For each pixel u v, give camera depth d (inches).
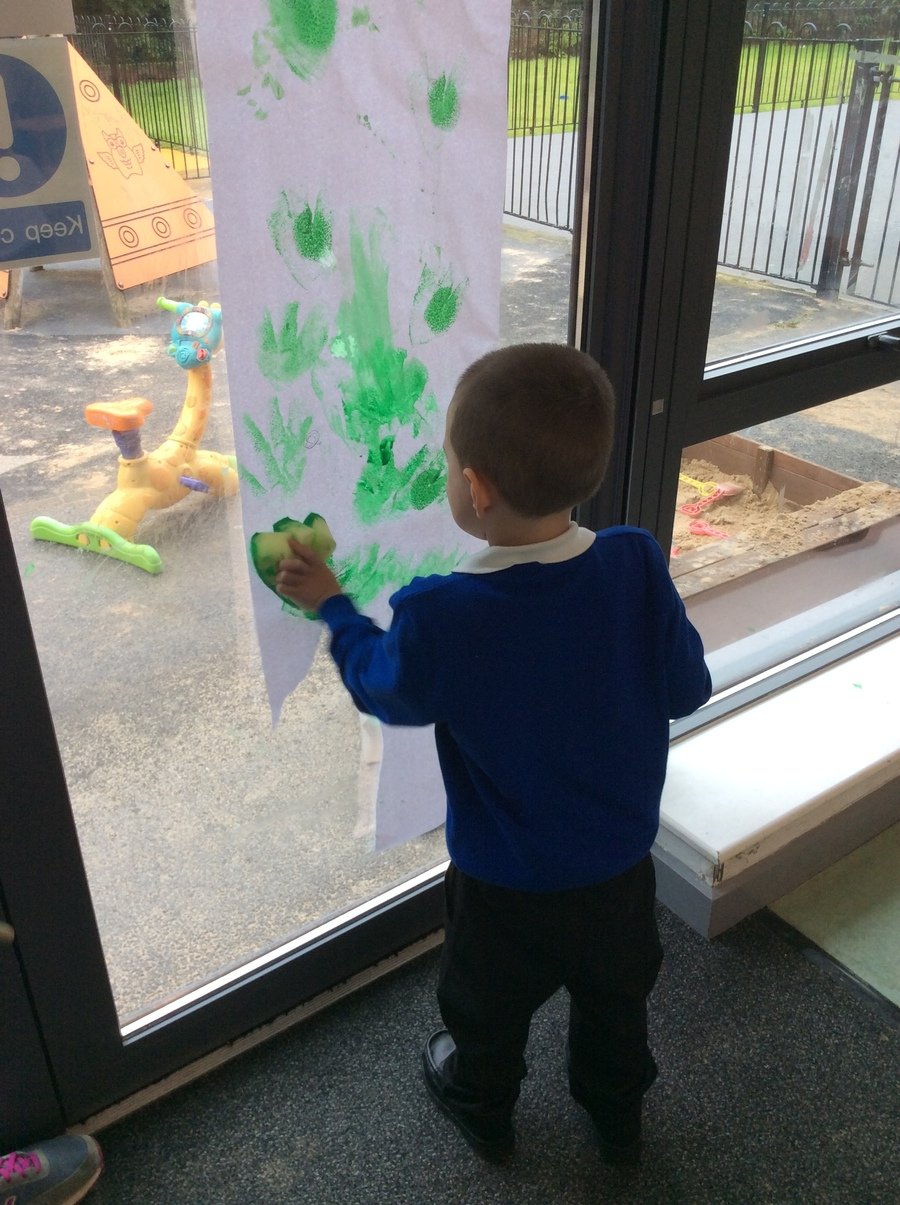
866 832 75.5
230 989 58.4
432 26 42.1
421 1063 59.9
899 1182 53.1
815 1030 61.8
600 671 39.2
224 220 40.7
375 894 65.7
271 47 38.8
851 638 86.1
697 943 68.2
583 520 63.1
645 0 47.1
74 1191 52.3
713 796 68.9
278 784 66.2
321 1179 53.6
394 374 48.8
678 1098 57.7
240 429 45.1
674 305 57.0
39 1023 51.4
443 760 43.4
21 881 47.3
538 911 43.3
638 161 51.4
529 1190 53.0
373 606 54.4
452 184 46.1
